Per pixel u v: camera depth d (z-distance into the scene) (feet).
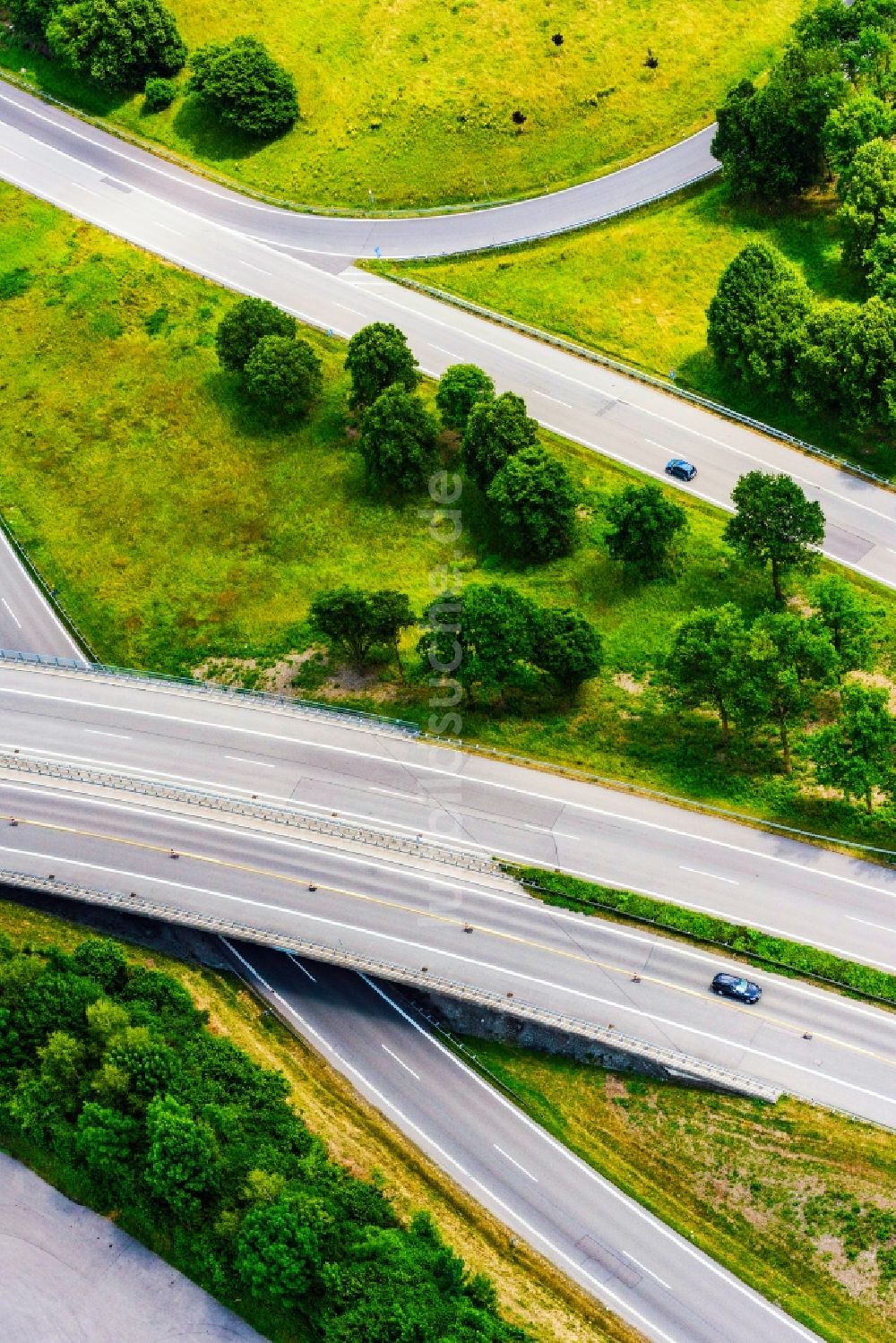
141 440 521.65
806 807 392.27
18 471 518.37
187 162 609.01
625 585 454.40
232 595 473.67
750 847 385.09
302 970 386.93
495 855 391.45
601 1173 342.44
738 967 362.33
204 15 634.84
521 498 453.58
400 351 497.46
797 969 357.61
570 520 463.83
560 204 581.53
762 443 493.36
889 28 575.79
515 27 616.39
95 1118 332.39
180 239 583.99
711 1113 343.87
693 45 614.75
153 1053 342.44
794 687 387.55
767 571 450.71
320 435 513.86
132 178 606.96
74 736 437.99
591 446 499.10
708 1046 349.41
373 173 594.24
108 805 417.49
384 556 476.95
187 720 437.58
